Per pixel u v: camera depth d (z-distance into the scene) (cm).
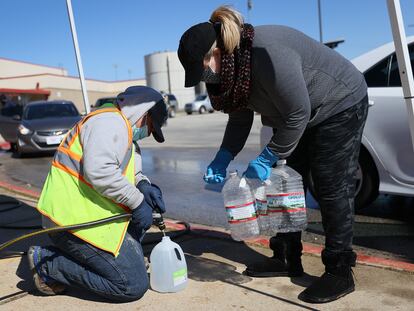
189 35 249
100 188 264
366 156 439
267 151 273
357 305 273
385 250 372
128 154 284
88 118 275
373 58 439
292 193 292
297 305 277
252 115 317
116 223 279
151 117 286
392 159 419
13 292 310
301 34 268
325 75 269
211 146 1141
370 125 425
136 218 281
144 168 848
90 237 270
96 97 5419
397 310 265
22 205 556
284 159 295
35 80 4556
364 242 392
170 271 297
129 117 279
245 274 325
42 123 1120
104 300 293
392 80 421
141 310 279
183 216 509
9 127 1266
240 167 770
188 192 626
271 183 292
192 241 404
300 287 301
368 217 463
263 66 248
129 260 280
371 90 428
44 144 1090
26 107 1226
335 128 278
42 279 294
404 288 291
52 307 287
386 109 414
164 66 5750
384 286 295
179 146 1185
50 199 280
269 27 259
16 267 354
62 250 288
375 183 441
